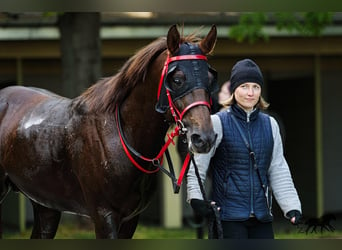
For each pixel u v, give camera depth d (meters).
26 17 16.98
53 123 7.71
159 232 16.42
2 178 8.67
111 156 7.07
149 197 7.50
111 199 7.12
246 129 6.77
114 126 7.18
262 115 6.94
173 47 6.57
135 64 7.08
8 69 18.30
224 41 17.92
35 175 7.85
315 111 19.73
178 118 6.44
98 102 7.31
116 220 7.22
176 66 6.45
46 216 8.60
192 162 6.63
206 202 6.60
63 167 7.56
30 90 8.80
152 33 17.02
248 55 18.86
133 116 7.11
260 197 6.75
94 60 15.27
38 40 17.48
